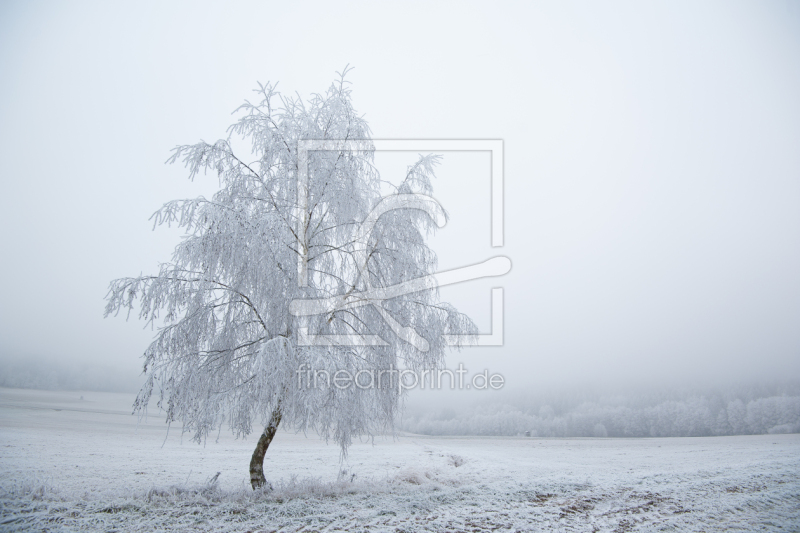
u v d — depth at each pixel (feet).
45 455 49.29
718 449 79.15
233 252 28.40
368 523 25.17
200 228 29.43
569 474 43.65
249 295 31.24
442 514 27.22
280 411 30.32
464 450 80.53
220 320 31.40
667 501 31.22
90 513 25.75
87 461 46.88
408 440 113.29
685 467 48.85
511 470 47.16
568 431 201.77
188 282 29.60
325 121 34.50
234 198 32.35
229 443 79.92
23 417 106.93
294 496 30.22
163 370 29.09
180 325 29.50
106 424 106.42
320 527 24.41
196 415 28.76
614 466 52.01
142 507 26.84
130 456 53.11
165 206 29.66
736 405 199.82
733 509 29.27
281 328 30.96
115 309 28.73
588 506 29.81
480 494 32.32
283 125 33.99
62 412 135.64
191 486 32.60
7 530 22.86
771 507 30.09
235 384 30.32
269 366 26.37
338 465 51.65
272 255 28.73
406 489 33.83
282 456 60.08
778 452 67.31
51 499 28.53
